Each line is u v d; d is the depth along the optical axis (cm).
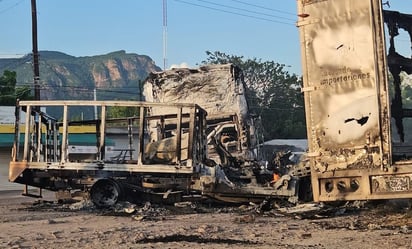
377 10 984
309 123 1054
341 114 1020
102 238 1027
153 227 1200
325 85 1034
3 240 1016
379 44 984
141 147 1716
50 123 1902
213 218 1393
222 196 1677
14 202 2220
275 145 4362
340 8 1016
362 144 1001
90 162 1744
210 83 2500
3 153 3853
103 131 1744
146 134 2192
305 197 1614
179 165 1681
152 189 1720
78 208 1670
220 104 2489
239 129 2464
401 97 1294
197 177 1691
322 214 1346
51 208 1731
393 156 1026
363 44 998
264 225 1205
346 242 927
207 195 1675
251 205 1655
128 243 959
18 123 1812
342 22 1015
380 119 984
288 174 1631
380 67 982
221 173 1677
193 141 1681
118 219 1395
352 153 1011
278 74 6706
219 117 2477
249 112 2523
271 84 6631
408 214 1222
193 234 1062
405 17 1292
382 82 981
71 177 1777
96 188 1700
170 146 1777
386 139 980
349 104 1012
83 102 1747
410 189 956
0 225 1277
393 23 1271
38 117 1831
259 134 2578
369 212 1337
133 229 1162
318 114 1043
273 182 1681
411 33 1298
